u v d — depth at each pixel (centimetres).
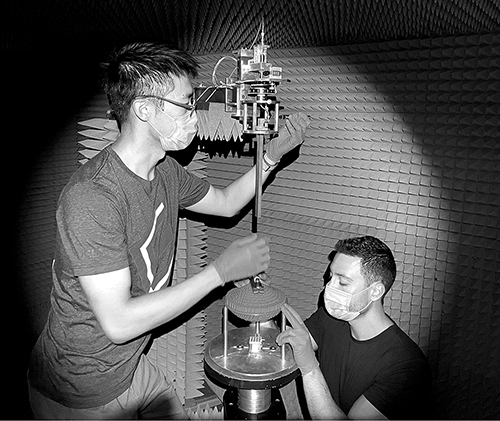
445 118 173
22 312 293
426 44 172
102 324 143
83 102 289
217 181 247
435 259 181
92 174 149
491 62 161
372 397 167
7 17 245
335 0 170
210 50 219
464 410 179
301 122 186
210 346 180
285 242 219
